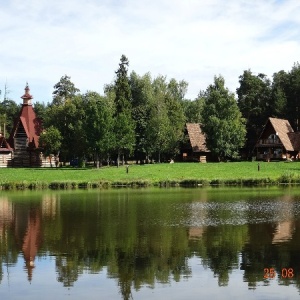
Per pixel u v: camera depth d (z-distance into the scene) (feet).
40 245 86.02
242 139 308.60
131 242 87.35
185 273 67.56
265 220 109.60
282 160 320.29
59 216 121.39
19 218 118.93
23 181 209.97
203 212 124.06
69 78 356.38
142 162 338.75
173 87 415.03
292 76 393.50
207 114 309.42
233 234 93.20
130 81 365.61
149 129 310.04
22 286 63.31
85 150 292.20
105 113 274.98
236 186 205.98
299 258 74.43
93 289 61.72
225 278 65.10
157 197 162.40
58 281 65.10
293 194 166.30
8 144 315.37
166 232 96.37
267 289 60.80
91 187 209.36
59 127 310.45
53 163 329.11
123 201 151.94
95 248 82.94
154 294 59.57
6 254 79.61
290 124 383.86
